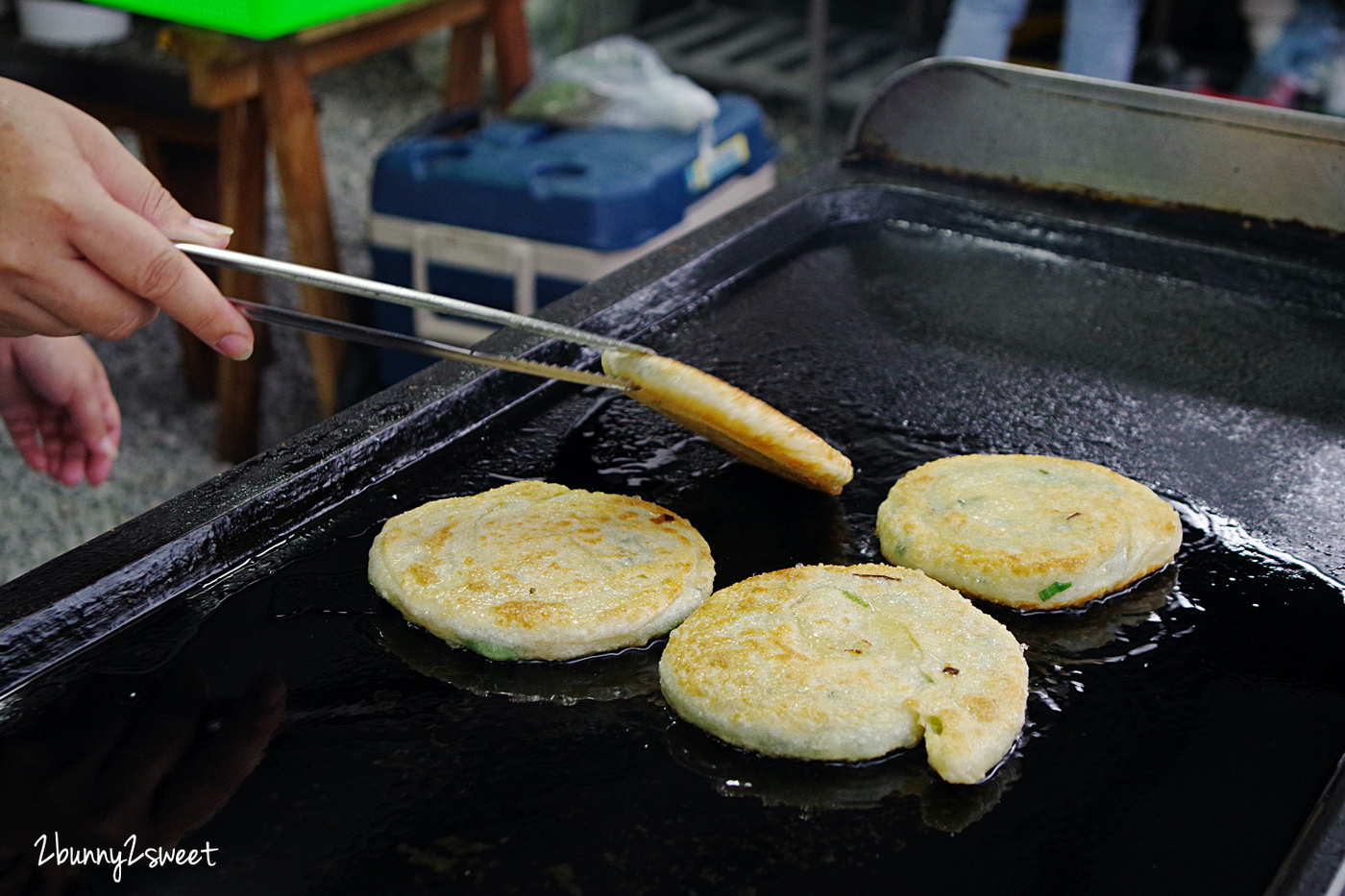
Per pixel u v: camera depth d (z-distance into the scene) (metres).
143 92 1.64
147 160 1.60
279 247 2.17
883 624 0.65
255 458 0.72
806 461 0.70
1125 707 0.63
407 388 0.78
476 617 0.65
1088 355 0.87
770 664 0.63
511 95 2.05
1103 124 0.98
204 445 1.61
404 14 1.60
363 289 0.64
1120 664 0.66
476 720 0.63
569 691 0.64
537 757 0.61
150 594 0.67
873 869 0.57
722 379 0.84
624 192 1.39
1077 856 0.58
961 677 0.63
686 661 0.64
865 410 0.82
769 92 2.63
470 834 0.58
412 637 0.66
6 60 1.75
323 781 0.60
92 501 1.46
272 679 0.64
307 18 1.38
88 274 0.62
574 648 0.65
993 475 0.75
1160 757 0.61
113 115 1.58
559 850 0.58
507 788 0.60
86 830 0.58
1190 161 0.96
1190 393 0.83
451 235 1.43
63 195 0.60
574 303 0.86
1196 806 0.60
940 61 1.02
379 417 0.75
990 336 0.89
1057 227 1.00
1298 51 2.06
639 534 0.70
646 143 1.56
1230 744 0.62
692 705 0.62
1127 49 1.87
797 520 0.74
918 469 0.76
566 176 1.46
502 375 0.80
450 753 0.61
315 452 0.73
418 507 0.73
